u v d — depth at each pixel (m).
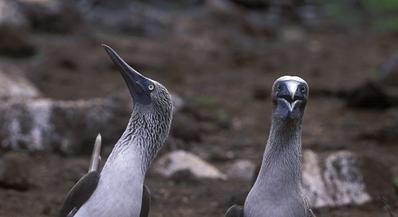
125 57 25.31
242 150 15.98
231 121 18.55
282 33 34.22
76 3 30.70
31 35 26.80
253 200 7.64
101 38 27.83
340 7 41.03
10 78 18.73
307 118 19.03
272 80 24.42
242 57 27.25
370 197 12.20
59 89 20.56
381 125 17.94
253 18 35.62
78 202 7.55
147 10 32.38
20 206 11.45
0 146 14.30
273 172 7.61
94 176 7.61
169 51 27.67
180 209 11.81
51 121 14.60
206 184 13.05
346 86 22.80
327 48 32.03
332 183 12.12
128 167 7.68
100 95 20.08
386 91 19.80
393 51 31.67
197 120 18.16
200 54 28.11
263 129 18.06
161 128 8.10
